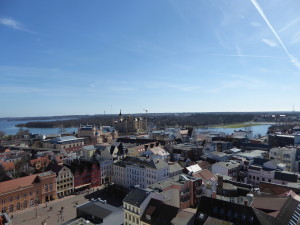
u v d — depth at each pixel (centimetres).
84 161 15138
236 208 6175
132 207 7531
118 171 14438
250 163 13200
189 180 9600
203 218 6222
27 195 10975
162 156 16562
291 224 6159
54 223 9275
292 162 15275
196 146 19262
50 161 16712
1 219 6838
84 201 11688
